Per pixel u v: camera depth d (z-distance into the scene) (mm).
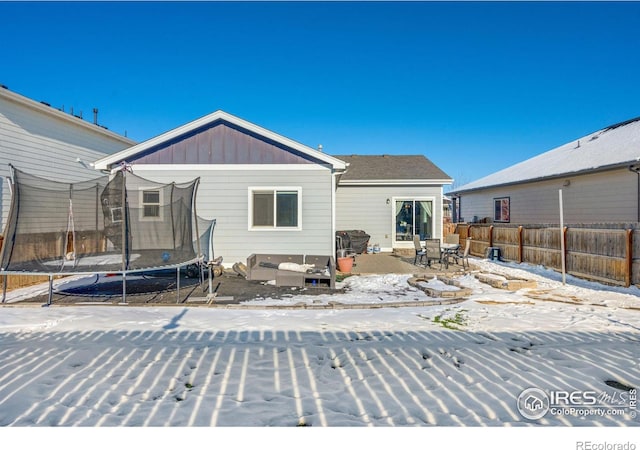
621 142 13180
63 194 7418
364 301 6918
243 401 3070
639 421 2752
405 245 15500
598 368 3695
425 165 17203
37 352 4113
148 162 10625
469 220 21078
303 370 3676
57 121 11664
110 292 7754
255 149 10664
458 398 3105
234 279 9359
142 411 2908
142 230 7422
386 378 3494
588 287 8312
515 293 7668
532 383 3381
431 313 5918
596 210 12250
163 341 4492
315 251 10672
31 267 6555
